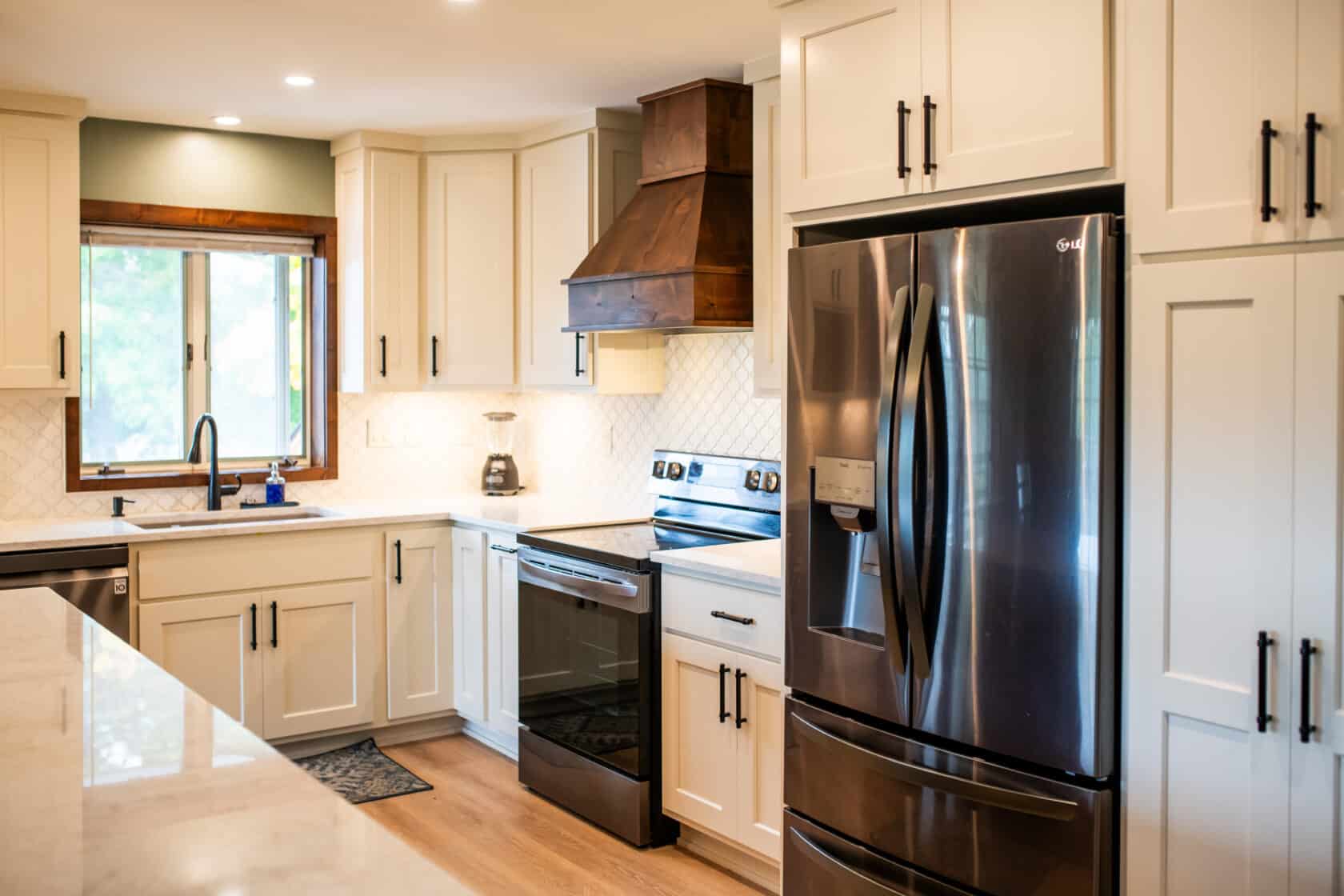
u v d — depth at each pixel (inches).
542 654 155.5
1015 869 91.0
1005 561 90.0
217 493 180.7
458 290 188.7
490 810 152.1
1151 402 82.4
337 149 191.6
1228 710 78.7
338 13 126.0
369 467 200.8
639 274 148.3
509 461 205.8
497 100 165.0
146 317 185.0
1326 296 73.0
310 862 43.5
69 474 173.6
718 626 128.5
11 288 158.7
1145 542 83.0
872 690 101.5
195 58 143.2
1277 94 75.0
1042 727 88.2
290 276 198.2
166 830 47.0
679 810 135.9
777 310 140.3
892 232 111.6
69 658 79.7
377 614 175.6
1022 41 89.8
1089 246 83.8
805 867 110.0
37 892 40.9
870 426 100.3
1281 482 75.6
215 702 162.1
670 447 178.5
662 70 149.2
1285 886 76.1
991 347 90.2
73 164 163.0
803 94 109.1
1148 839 83.8
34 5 122.8
